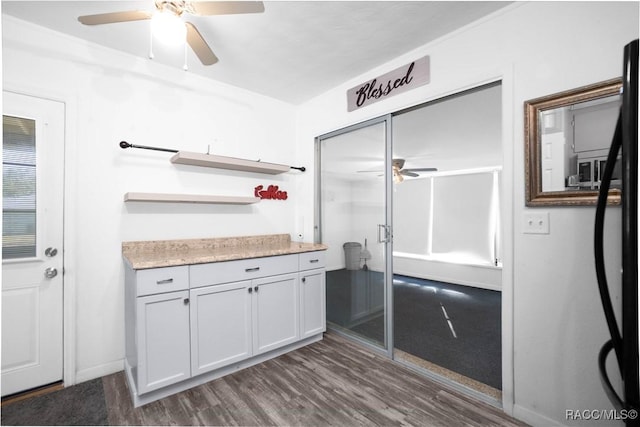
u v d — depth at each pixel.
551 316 1.52
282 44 2.08
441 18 1.80
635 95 0.82
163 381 1.77
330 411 1.69
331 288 2.90
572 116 1.45
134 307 1.76
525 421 1.60
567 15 1.47
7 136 1.78
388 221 2.36
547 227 1.53
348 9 1.73
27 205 1.84
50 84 1.92
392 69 2.29
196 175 2.54
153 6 1.73
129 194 2.05
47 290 1.89
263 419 1.62
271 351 2.32
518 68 1.63
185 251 2.34
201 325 1.93
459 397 1.82
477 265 4.58
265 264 2.25
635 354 0.82
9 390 1.78
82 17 1.40
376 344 2.46
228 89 2.74
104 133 2.11
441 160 4.48
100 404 1.75
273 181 3.05
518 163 1.63
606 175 0.94
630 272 0.83
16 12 1.75
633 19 1.30
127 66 2.21
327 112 2.89
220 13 1.45
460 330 2.88
